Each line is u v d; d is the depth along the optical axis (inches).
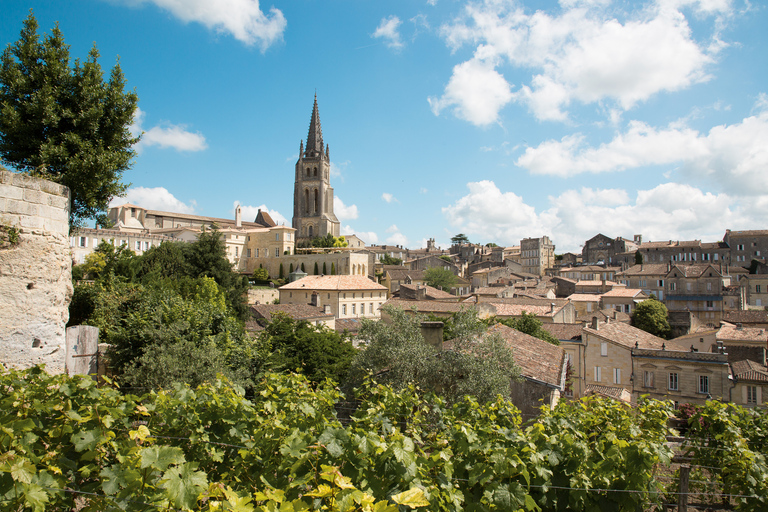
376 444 213.5
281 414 282.4
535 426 265.0
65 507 211.9
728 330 1550.2
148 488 187.8
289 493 217.6
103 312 783.7
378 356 586.2
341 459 225.3
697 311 2669.8
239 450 238.1
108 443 233.3
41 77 797.9
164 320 713.6
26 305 412.5
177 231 3533.5
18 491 173.9
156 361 605.3
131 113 888.3
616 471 257.0
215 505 161.3
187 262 1798.7
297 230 4901.6
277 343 1100.5
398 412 337.7
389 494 208.2
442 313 1859.0
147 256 1717.5
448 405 523.2
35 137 785.6
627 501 251.1
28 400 243.0
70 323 813.9
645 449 255.6
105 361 670.5
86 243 2445.9
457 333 594.9
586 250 4931.1
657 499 257.1
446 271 3838.6
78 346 594.2
